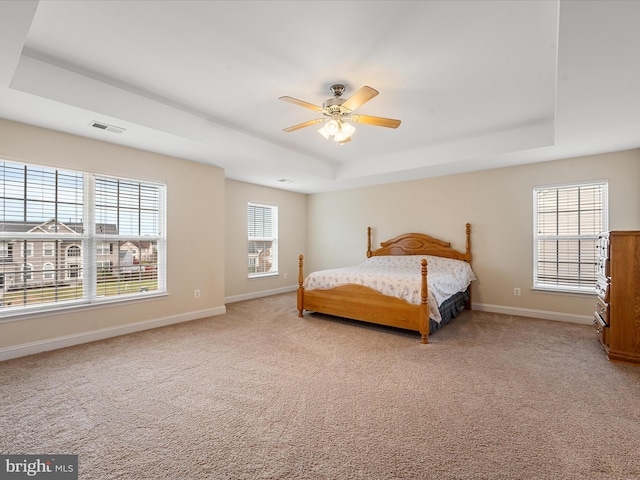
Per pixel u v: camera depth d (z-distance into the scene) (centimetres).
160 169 389
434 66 236
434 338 343
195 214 429
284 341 334
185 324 401
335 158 508
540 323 405
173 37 204
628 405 203
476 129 373
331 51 218
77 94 249
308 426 181
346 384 234
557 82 216
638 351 266
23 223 293
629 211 371
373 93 221
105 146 339
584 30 162
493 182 470
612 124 291
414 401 209
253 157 400
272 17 184
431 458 154
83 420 185
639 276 267
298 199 690
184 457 154
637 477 141
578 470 145
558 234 426
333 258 662
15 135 281
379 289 371
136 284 374
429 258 494
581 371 256
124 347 312
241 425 181
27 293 295
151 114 295
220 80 260
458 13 179
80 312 324
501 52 218
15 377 242
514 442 166
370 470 146
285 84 266
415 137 402
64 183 317
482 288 480
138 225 376
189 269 423
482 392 221
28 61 227
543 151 375
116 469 146
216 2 172
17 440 166
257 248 611
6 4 142
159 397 213
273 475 142
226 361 277
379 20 186
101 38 206
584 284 407
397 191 569
